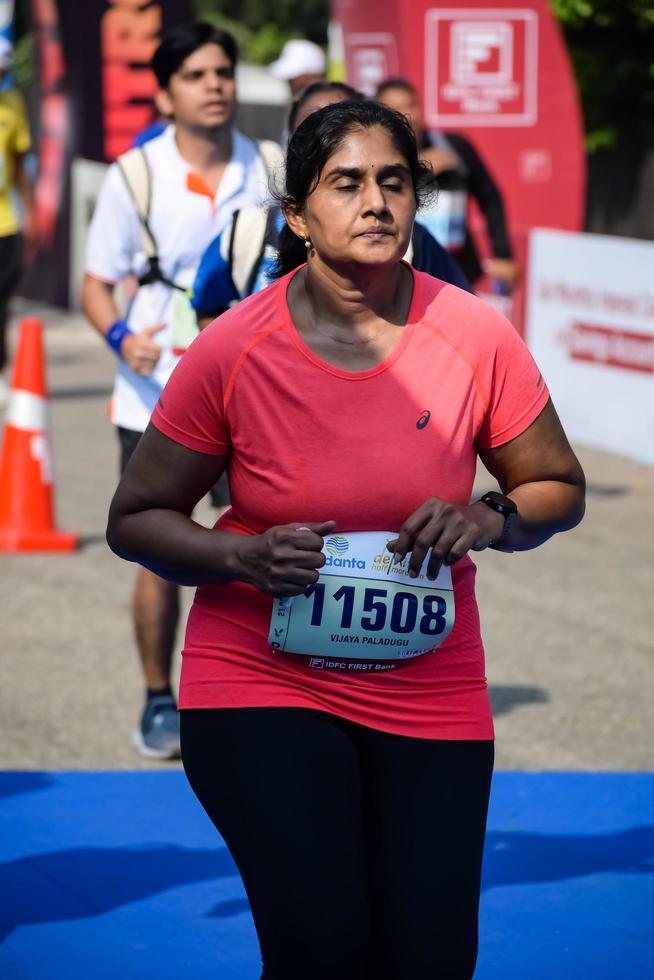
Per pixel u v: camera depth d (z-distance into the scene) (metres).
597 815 11.02
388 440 6.25
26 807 10.93
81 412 28.55
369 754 6.53
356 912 6.00
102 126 40.66
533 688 14.29
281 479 6.30
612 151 45.94
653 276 25.28
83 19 40.09
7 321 28.86
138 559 6.65
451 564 6.16
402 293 6.42
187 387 6.39
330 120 6.21
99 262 12.26
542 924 9.19
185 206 11.88
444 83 34.94
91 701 13.64
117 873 9.84
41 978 8.39
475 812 6.34
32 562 18.52
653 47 43.97
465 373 6.33
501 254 19.45
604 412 26.77
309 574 6.06
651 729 13.23
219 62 11.68
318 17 89.75
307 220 6.27
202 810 10.96
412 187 6.30
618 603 17.38
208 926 9.10
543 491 6.56
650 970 8.62
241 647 6.46
